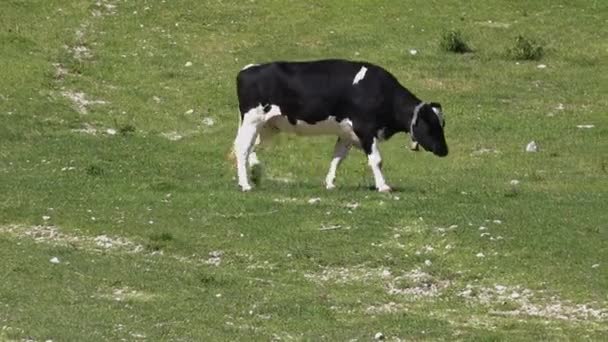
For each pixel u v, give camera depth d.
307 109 33.22
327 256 27.20
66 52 52.97
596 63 55.47
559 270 25.72
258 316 23.08
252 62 54.12
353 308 23.86
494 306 24.03
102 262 26.81
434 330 22.20
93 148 40.12
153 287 24.98
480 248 27.31
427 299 24.58
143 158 39.31
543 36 58.94
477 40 58.00
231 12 60.69
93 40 55.16
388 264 26.72
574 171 39.47
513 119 46.53
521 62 55.41
